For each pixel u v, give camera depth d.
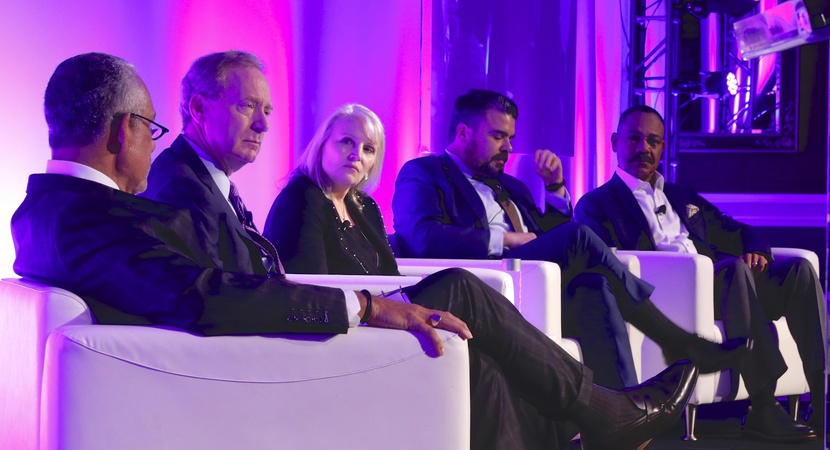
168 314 3.23
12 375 3.45
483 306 4.15
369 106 8.20
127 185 3.77
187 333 3.16
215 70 4.86
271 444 3.18
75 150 3.63
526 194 7.96
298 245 5.42
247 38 7.07
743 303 7.25
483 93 7.66
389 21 8.38
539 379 4.23
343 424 3.24
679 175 12.77
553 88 9.28
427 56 8.77
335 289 3.35
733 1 11.84
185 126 4.91
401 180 7.25
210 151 4.90
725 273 7.41
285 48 7.42
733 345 6.84
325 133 5.75
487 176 7.73
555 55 9.27
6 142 5.36
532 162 9.49
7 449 3.53
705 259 6.96
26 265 3.59
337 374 3.24
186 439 3.11
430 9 8.74
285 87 7.42
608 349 6.18
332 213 5.63
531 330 4.23
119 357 3.06
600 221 8.27
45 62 5.57
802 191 12.62
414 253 6.99
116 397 3.05
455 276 4.14
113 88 3.63
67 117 3.61
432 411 3.31
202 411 3.12
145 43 6.21
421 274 5.84
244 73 4.89
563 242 6.43
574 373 4.29
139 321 3.37
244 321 3.20
